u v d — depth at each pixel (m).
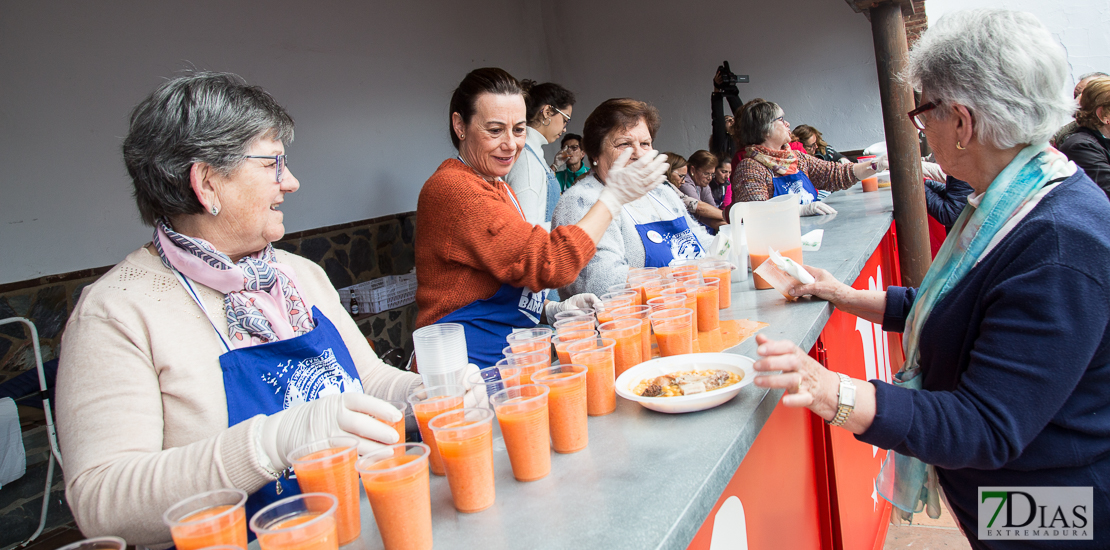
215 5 4.60
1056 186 1.25
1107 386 1.21
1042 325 1.15
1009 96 1.22
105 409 1.15
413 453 0.97
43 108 3.69
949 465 1.22
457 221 1.91
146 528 1.06
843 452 2.27
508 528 0.95
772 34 7.87
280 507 0.85
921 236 3.46
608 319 1.63
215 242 1.34
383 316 5.34
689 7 8.13
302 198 5.16
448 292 1.99
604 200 1.90
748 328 1.81
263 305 1.39
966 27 1.28
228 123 1.25
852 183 4.80
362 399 1.05
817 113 7.86
